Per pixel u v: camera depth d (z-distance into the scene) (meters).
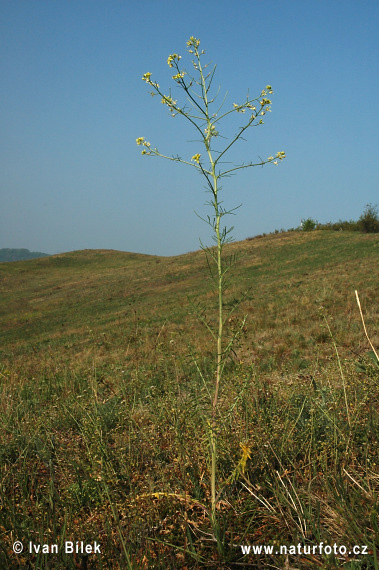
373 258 26.03
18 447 3.57
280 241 42.66
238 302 2.69
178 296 28.83
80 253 68.25
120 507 2.58
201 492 2.84
